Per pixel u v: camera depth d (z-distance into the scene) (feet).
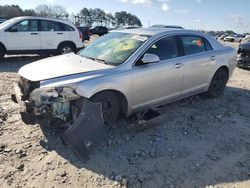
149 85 16.49
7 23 37.32
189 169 12.96
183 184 11.94
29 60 39.22
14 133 15.23
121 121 16.90
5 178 11.77
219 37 215.51
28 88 14.10
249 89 27.20
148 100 16.92
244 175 12.82
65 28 41.01
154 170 12.71
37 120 13.83
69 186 11.46
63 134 12.73
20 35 37.35
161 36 17.56
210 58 20.36
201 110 19.85
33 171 12.27
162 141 15.23
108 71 14.93
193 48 19.56
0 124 16.15
